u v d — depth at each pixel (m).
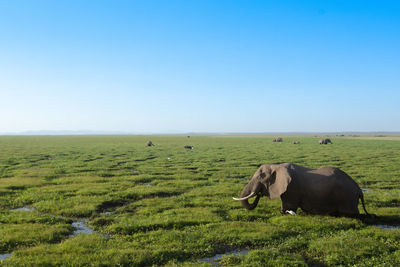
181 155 42.50
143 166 30.34
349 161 34.16
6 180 21.12
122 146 64.88
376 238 9.83
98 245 9.23
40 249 8.78
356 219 11.79
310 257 8.67
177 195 17.36
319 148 55.75
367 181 21.59
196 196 16.72
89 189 18.12
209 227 10.99
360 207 14.02
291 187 12.44
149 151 50.22
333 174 12.37
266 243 9.52
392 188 19.59
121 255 8.31
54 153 45.41
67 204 14.55
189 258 8.52
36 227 10.84
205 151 49.97
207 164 31.78
